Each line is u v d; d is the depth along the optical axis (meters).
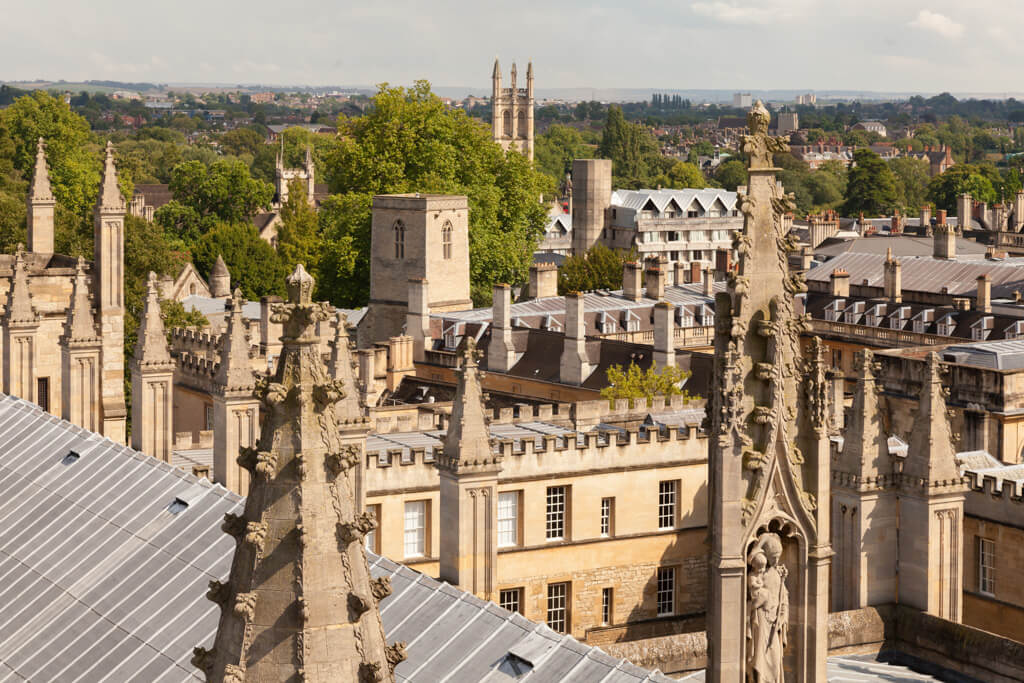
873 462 73.19
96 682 58.25
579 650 51.94
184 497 68.69
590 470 106.25
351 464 29.47
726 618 36.75
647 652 62.53
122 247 106.75
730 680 36.91
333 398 29.41
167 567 64.12
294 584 29.17
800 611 37.66
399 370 169.50
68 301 108.88
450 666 53.19
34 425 81.75
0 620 64.69
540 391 163.75
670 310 154.38
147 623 60.75
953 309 180.38
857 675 66.00
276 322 29.75
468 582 66.81
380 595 30.05
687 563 110.44
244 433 75.69
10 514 73.25
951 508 73.00
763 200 36.78
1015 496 91.88
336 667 29.22
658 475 108.88
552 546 105.06
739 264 36.59
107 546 67.38
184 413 148.25
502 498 103.75
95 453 75.88
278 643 29.09
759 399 36.94
